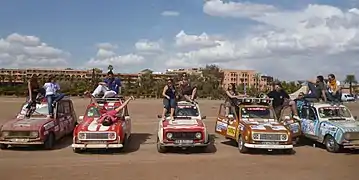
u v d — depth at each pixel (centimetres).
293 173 1002
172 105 1364
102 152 1303
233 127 1397
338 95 1584
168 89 1368
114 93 1517
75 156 1223
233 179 927
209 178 934
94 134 1232
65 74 9112
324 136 1375
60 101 1497
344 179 941
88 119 1365
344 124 1343
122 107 1366
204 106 4103
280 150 1348
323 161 1172
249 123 1317
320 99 1562
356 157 1243
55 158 1185
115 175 959
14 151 1305
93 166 1069
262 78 7869
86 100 4881
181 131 1241
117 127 1266
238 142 1342
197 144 1245
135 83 7094
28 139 1280
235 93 1516
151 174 973
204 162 1139
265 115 1397
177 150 1351
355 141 1286
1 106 3459
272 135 1249
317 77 1580
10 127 1291
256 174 984
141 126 2128
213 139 1648
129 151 1331
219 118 1535
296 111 1577
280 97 1553
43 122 1338
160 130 1278
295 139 1537
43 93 1473
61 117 1488
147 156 1234
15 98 5378
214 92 6550
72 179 915
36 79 1480
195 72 9088
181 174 977
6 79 7619
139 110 3309
